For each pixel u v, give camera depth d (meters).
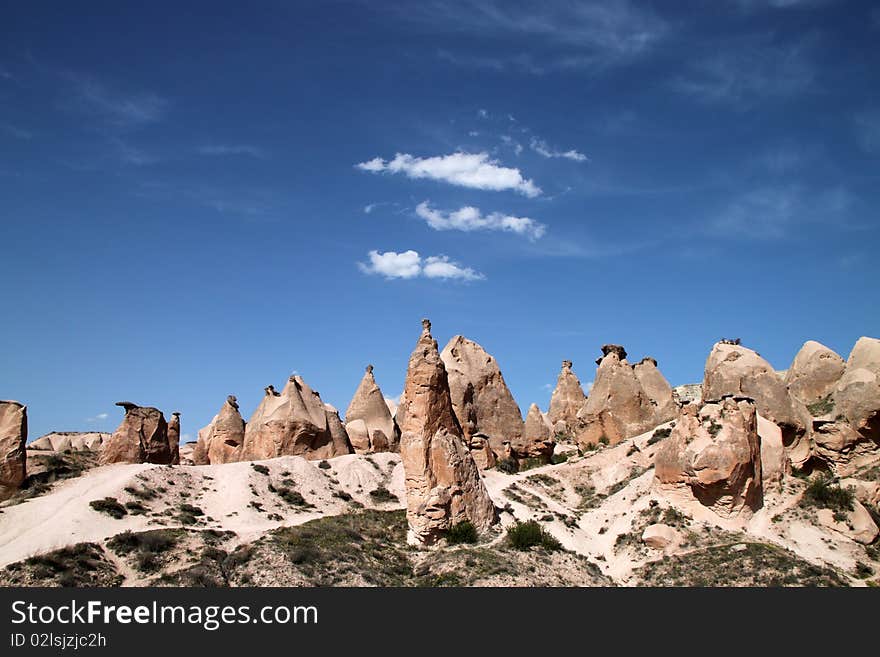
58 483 63.69
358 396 91.88
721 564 51.56
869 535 56.34
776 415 67.50
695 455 58.56
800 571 49.41
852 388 68.25
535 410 86.25
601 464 73.94
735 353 72.75
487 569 48.75
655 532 55.31
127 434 75.00
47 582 44.94
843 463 66.25
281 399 80.38
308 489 69.75
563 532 59.38
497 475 72.69
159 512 60.12
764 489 60.44
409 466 57.31
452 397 80.88
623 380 84.69
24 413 63.66
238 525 59.72
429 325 60.91
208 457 88.12
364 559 51.69
